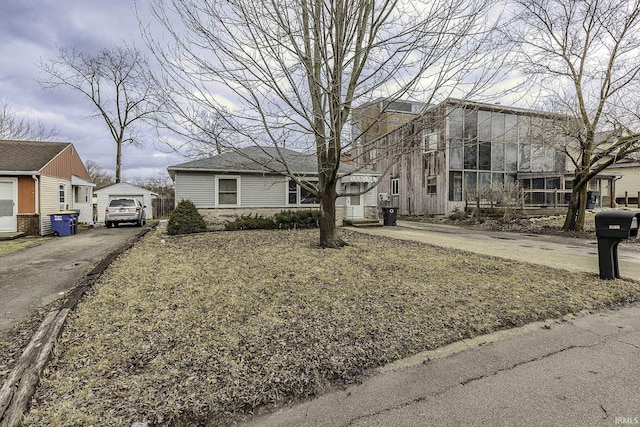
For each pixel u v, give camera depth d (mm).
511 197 14914
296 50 5230
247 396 2156
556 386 2287
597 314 3699
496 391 2234
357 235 10508
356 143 6773
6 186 12094
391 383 2344
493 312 3596
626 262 6543
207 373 2387
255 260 6176
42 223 12508
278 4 5031
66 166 15852
